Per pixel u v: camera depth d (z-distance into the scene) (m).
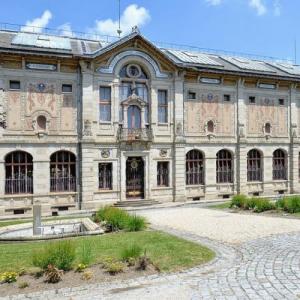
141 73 31.98
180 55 36.22
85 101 29.41
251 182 36.66
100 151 30.09
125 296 9.16
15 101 27.78
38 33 33.38
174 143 32.69
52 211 28.64
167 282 10.15
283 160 38.94
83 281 10.21
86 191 29.34
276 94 37.94
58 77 28.98
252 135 36.62
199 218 22.38
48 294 9.36
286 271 10.88
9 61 27.55
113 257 12.35
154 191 32.03
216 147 34.81
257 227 18.48
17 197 27.72
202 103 34.19
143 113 31.77
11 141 27.47
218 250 13.83
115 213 19.98
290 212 23.53
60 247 11.22
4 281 10.17
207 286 9.76
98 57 29.91
